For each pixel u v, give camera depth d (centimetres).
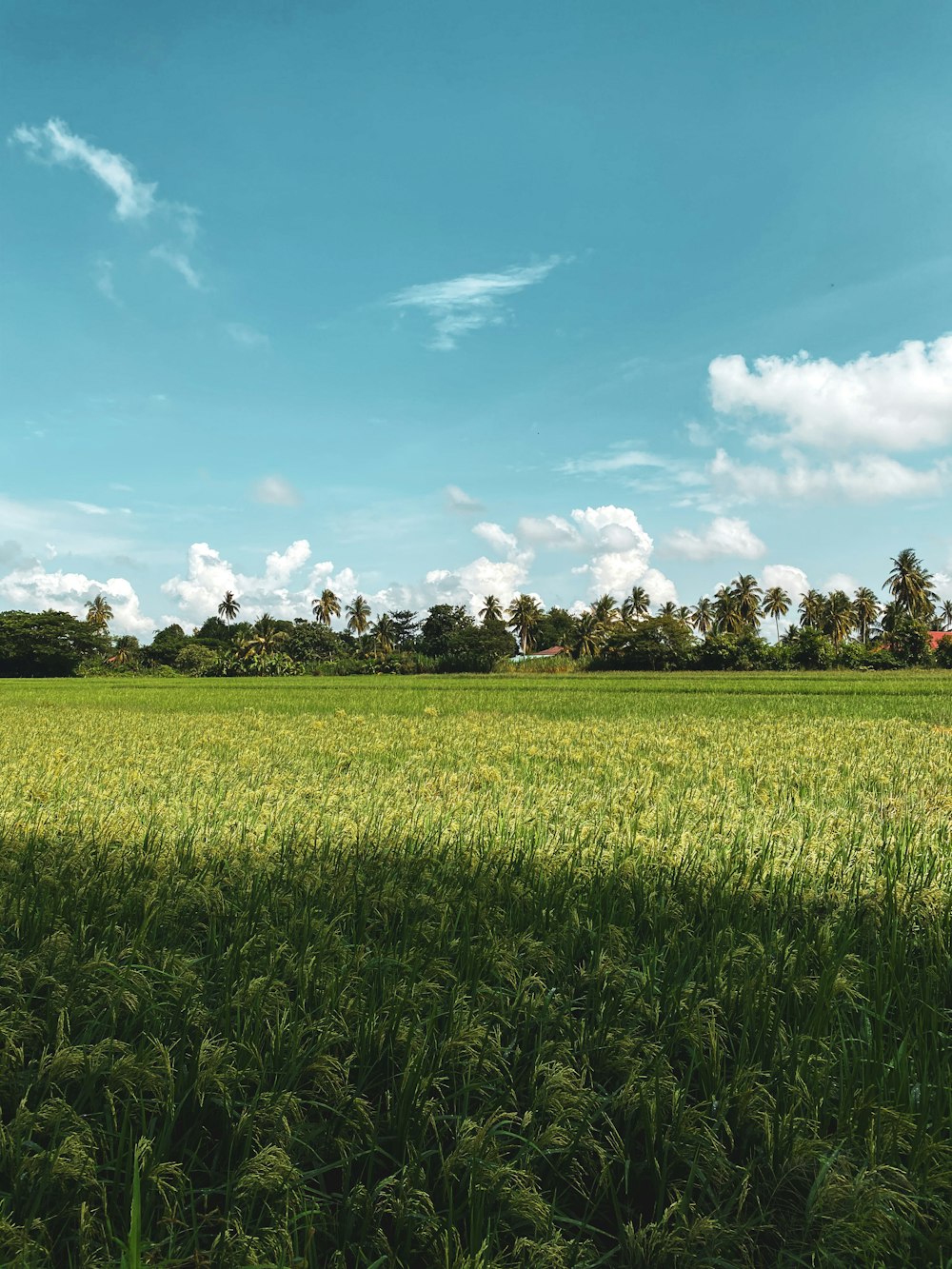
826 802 873
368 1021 321
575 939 414
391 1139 278
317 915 445
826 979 345
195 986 347
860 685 4100
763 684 4534
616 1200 255
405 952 388
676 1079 304
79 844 611
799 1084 291
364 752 1365
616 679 5716
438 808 796
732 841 640
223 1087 278
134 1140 265
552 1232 240
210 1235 250
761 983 355
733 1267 230
